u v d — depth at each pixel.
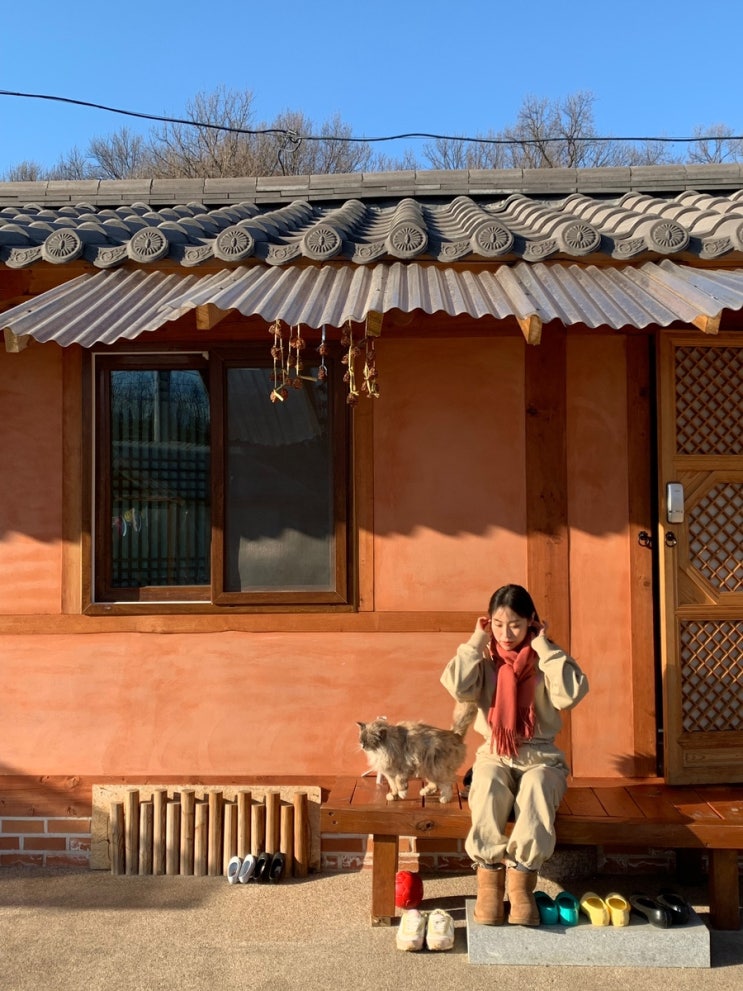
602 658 4.82
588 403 4.88
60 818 4.85
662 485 4.73
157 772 4.88
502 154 30.39
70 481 4.96
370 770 4.71
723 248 4.32
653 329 4.80
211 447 4.93
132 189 6.98
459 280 4.32
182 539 5.02
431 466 4.89
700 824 3.96
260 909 4.28
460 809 4.03
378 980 3.61
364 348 4.77
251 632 4.90
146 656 4.91
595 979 3.61
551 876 4.54
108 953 3.84
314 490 4.94
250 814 4.76
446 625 4.86
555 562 4.84
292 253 4.46
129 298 4.24
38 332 3.79
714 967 3.70
